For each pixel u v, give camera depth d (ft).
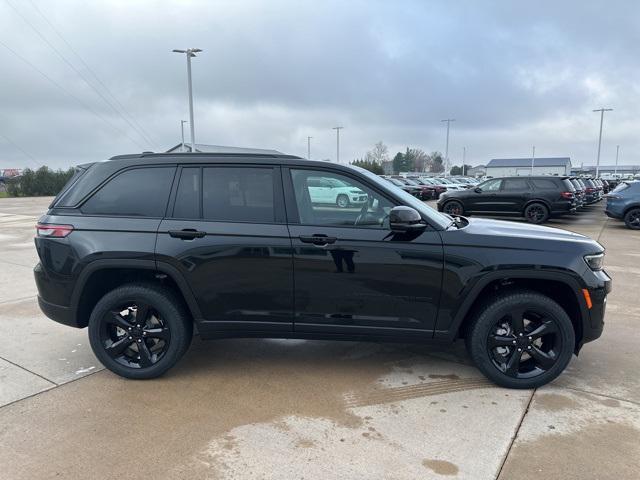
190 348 15.30
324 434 10.36
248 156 12.94
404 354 14.71
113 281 13.47
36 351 15.10
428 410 11.34
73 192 13.21
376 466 9.25
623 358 14.37
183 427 10.65
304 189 12.50
